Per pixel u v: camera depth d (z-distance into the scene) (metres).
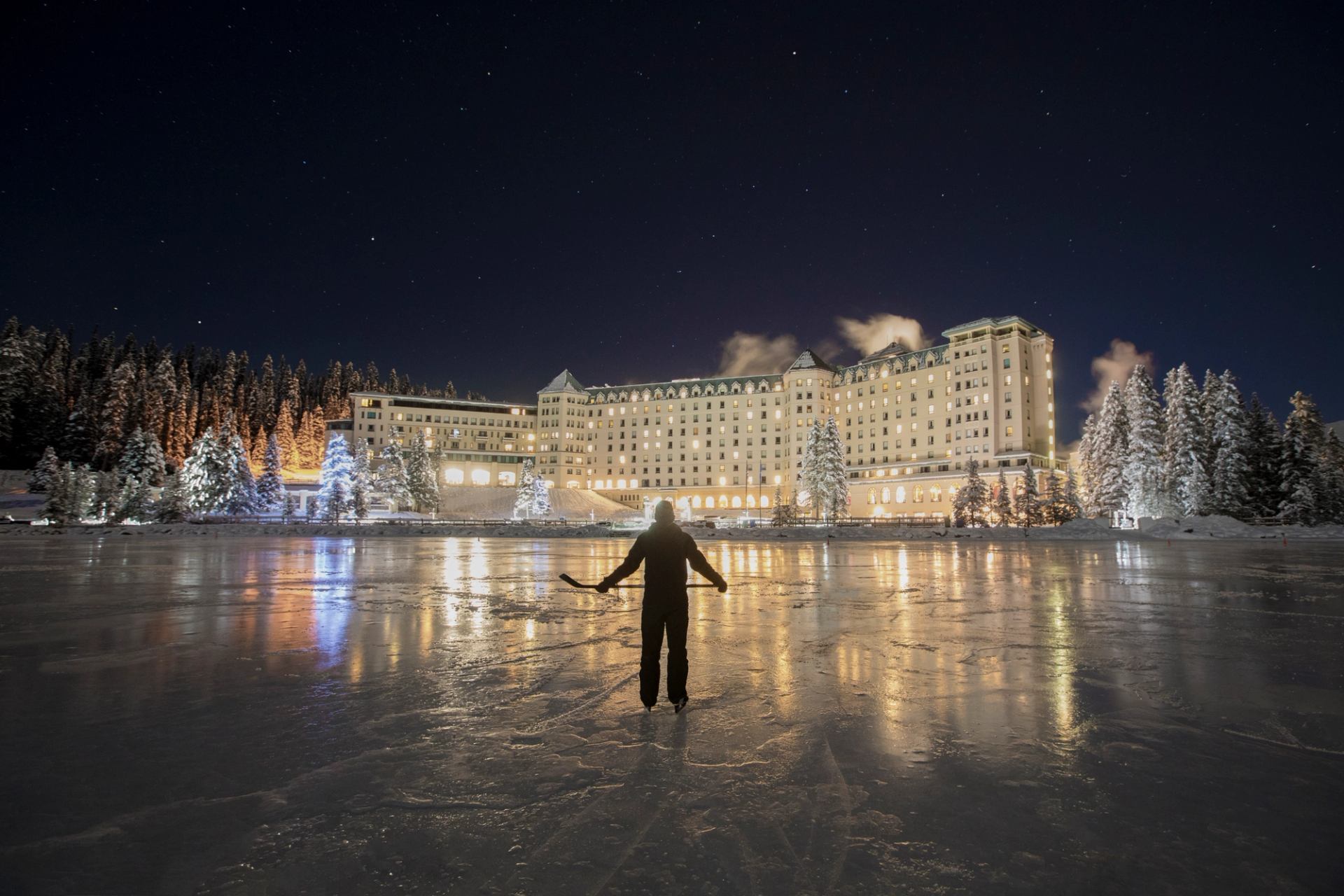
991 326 121.62
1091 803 4.27
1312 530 51.88
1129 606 13.70
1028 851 3.66
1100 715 6.14
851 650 9.13
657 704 6.54
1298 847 3.70
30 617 12.45
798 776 4.70
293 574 22.11
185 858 3.59
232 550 39.06
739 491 155.88
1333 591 16.48
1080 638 10.08
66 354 148.12
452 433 165.50
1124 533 54.69
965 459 123.88
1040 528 57.62
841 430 148.62
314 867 3.51
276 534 66.38
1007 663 8.34
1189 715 6.12
